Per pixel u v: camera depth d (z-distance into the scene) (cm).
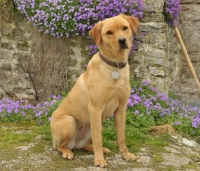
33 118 426
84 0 460
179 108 452
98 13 457
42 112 424
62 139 340
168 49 481
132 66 473
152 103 436
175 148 373
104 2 453
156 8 460
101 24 324
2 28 496
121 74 325
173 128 407
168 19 479
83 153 350
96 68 326
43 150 350
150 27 464
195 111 447
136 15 458
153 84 467
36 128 397
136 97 429
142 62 469
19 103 462
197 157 370
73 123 338
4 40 498
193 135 409
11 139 370
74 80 486
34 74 493
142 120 409
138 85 460
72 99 340
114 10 458
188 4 516
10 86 501
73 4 463
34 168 323
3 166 325
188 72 523
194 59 520
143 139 383
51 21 470
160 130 401
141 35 466
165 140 388
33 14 481
